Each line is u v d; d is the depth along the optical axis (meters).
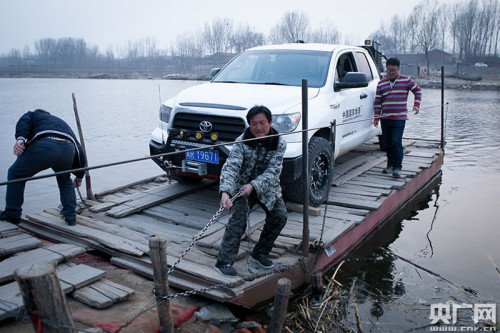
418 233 5.97
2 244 3.94
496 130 15.87
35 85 57.78
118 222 4.77
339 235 4.49
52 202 7.63
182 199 5.55
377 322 3.81
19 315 2.84
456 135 14.73
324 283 4.44
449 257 5.21
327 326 3.71
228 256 3.52
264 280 3.62
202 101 4.99
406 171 7.11
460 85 45.00
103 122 18.69
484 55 70.69
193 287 3.47
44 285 2.09
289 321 3.74
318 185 5.34
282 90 5.24
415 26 68.00
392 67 6.50
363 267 4.88
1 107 25.16
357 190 6.01
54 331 2.17
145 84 60.50
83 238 4.25
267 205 3.47
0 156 11.22
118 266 3.92
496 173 9.38
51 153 4.16
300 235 4.35
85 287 3.35
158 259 2.71
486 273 4.80
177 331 3.12
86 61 132.12
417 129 16.33
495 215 6.67
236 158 3.34
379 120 6.92
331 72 5.80
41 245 4.09
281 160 3.49
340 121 5.80
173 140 5.05
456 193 7.86
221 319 3.45
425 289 4.43
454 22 72.25
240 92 5.14
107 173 9.66
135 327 2.98
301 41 6.90
